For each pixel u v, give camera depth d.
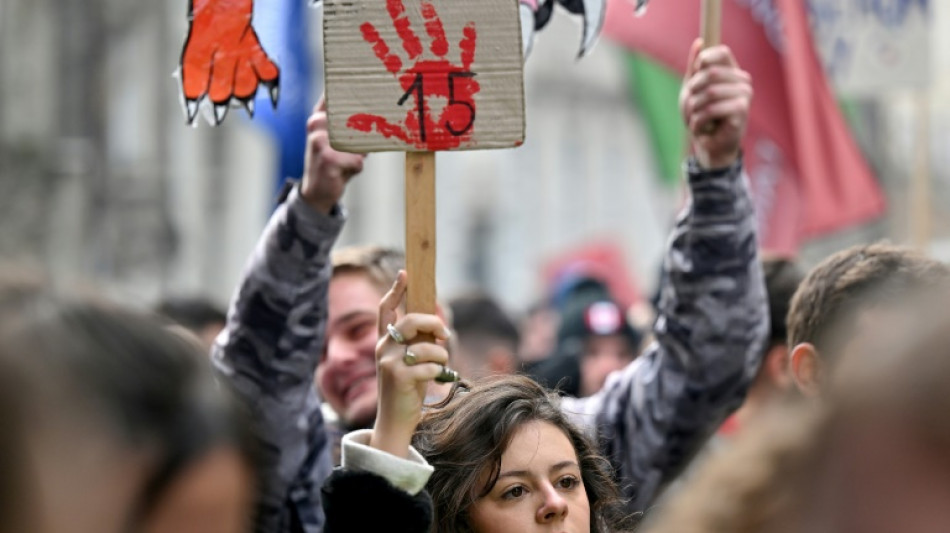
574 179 87.00
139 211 57.47
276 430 7.16
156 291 57.34
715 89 7.43
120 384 2.48
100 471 2.45
